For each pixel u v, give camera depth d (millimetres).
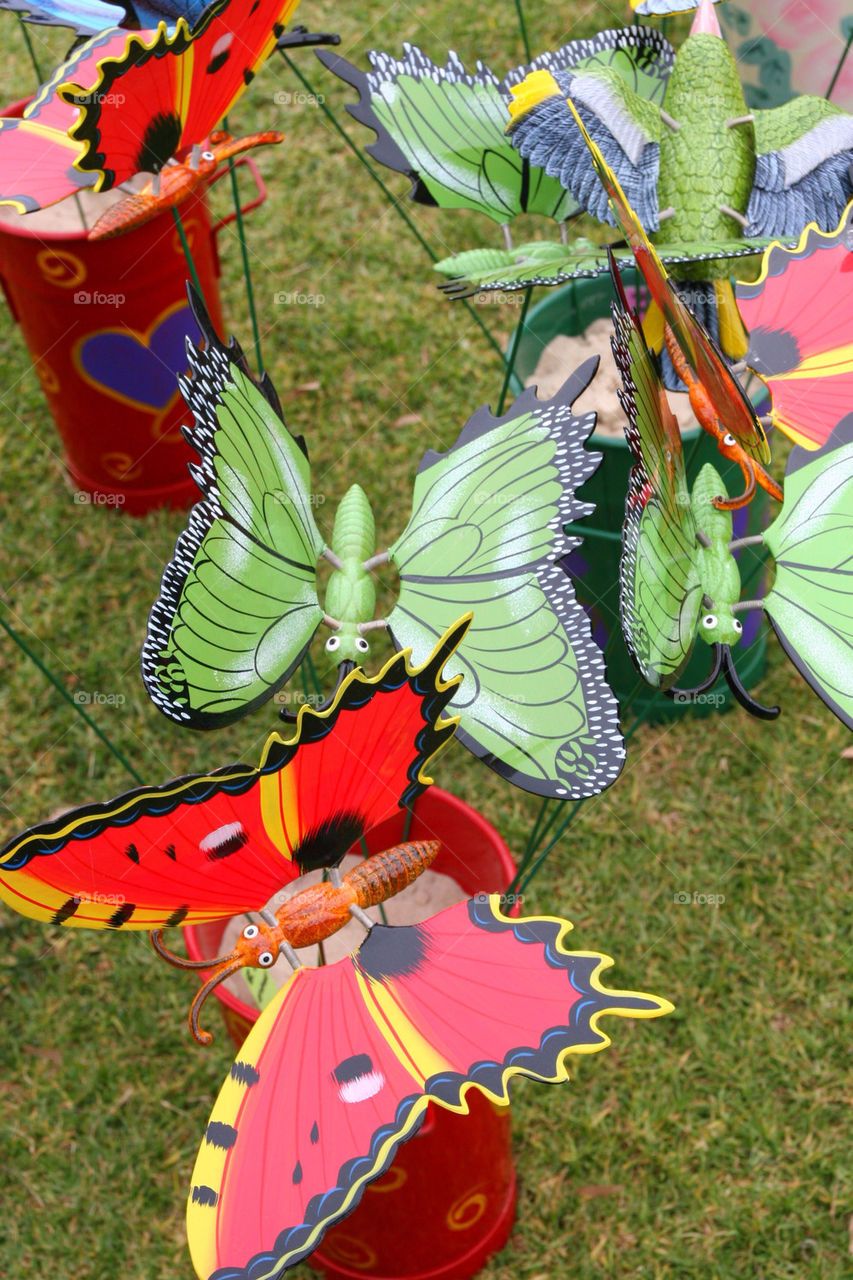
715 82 2416
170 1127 2918
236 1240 1918
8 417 4293
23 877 1959
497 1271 2777
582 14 5203
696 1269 2764
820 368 2324
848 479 2242
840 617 2172
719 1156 2855
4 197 2441
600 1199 2832
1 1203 2869
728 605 2189
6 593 3842
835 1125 2877
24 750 3531
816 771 3396
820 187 2443
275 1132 1963
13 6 2580
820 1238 2783
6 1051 3014
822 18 3932
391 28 5227
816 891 3174
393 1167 2508
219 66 2346
